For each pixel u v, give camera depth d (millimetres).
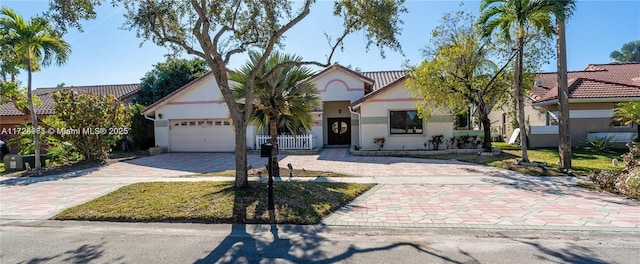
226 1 8703
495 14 11758
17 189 9969
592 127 17500
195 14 9078
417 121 18359
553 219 5949
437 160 14586
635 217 5973
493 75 14922
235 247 4969
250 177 10633
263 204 6887
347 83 21062
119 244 5195
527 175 10461
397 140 18453
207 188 8445
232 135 20156
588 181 9289
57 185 10469
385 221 6059
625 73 23047
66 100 15000
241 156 8188
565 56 11281
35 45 12531
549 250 4617
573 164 12336
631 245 4750
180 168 13766
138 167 14188
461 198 7660
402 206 7070
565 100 11273
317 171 11852
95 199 8094
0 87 13969
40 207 7703
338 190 8352
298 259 4488
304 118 11719
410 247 4832
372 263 4305
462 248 4754
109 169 13750
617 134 16672
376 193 8352
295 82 11445
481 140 17859
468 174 10859
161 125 20516
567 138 11281
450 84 14562
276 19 8625
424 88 14812
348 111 22453
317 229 5734
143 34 8609
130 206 7141
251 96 8438
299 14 8312
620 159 13516
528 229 5469
